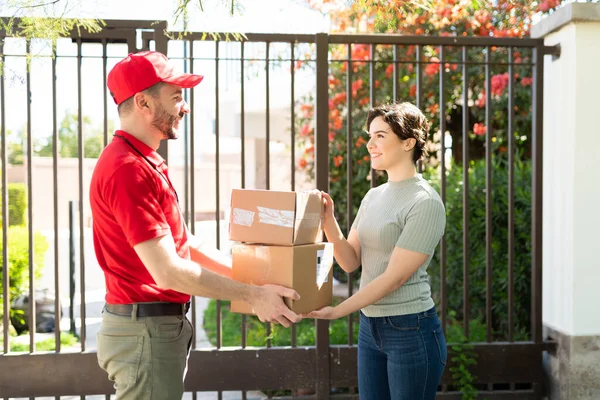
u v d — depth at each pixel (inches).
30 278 128.3
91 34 126.3
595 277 133.1
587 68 132.3
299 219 83.0
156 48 127.0
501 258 167.2
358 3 106.4
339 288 277.7
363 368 92.5
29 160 126.5
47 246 219.1
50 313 209.9
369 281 90.4
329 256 90.2
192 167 129.7
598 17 129.8
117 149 75.3
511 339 139.9
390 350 88.0
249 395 149.3
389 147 88.7
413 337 87.0
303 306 83.0
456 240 173.0
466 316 139.3
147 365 75.6
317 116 130.8
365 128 95.0
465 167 137.3
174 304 78.6
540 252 140.0
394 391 87.8
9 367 127.9
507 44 136.4
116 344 76.4
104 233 76.2
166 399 76.9
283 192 81.9
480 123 246.8
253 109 374.9
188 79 79.0
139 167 73.8
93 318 230.5
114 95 78.9
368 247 90.7
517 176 169.3
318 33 130.1
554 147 141.9
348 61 132.3
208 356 132.0
